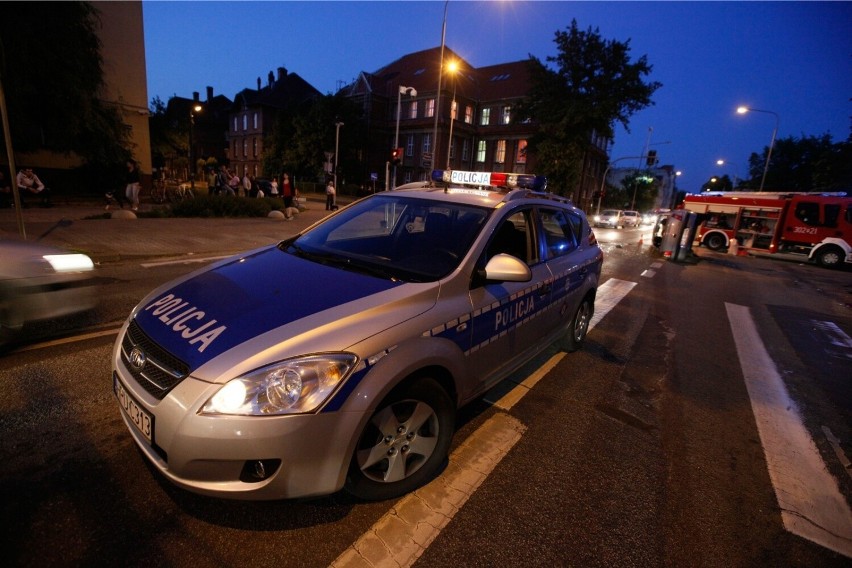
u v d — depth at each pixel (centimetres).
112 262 759
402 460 226
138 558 185
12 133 1459
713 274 1211
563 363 447
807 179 5191
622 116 3512
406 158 4794
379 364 198
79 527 196
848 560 222
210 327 199
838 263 1608
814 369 502
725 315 728
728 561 215
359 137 4400
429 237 292
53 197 1609
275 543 198
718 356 518
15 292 366
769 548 226
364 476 212
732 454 311
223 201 1516
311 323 198
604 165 5953
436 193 345
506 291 290
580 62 3491
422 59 4981
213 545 194
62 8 1465
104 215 1252
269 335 191
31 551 183
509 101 4597
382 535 208
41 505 206
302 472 183
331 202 2222
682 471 285
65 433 261
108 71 1914
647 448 307
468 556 202
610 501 249
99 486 221
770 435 343
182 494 220
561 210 412
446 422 245
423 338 220
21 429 262
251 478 182
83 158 1752
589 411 352
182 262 785
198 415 173
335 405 185
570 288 398
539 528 223
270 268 263
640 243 2072
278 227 1307
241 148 5566
